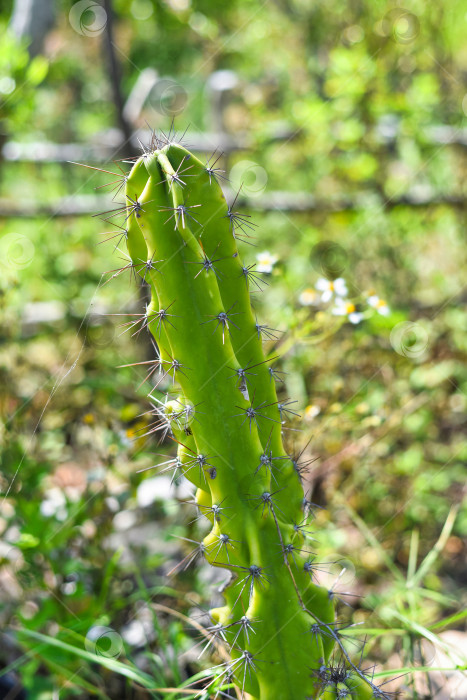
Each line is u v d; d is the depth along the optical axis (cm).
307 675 128
